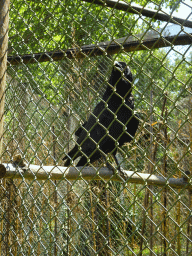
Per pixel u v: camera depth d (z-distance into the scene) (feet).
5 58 6.72
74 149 10.44
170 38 9.18
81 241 13.41
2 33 6.61
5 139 10.35
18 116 8.98
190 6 3.54
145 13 9.55
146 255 13.51
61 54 11.35
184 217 12.43
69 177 7.15
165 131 11.53
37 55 11.39
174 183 8.77
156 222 12.82
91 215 13.23
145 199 12.32
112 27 12.71
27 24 6.47
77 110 8.62
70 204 13.08
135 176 8.54
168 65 9.97
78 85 9.99
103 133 10.22
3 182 10.25
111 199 13.57
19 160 6.53
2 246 11.37
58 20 5.65
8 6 6.77
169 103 11.18
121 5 8.91
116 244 14.11
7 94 8.88
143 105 11.75
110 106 10.18
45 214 14.47
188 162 11.28
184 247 13.11
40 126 12.02
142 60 11.09
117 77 10.10
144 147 12.23
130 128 10.41
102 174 8.33
